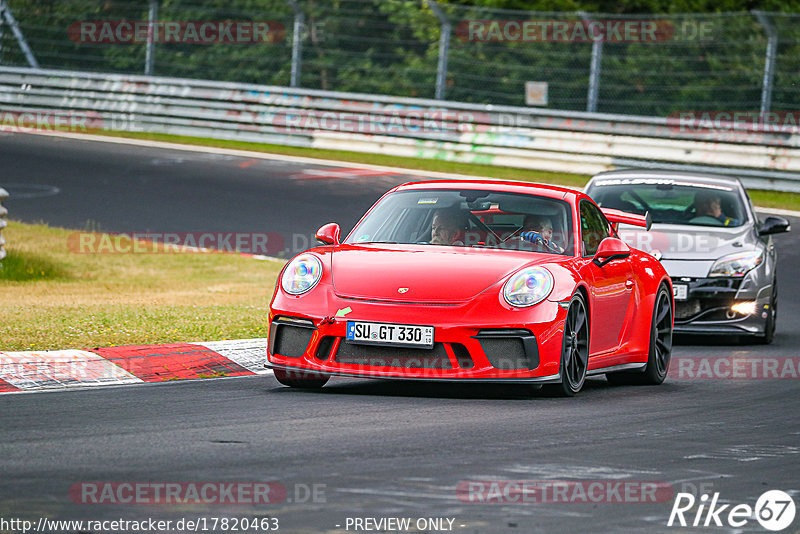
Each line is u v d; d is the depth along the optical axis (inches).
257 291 1884.8
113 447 754.8
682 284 1547.7
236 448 759.1
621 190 1743.4
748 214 1696.6
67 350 1143.0
